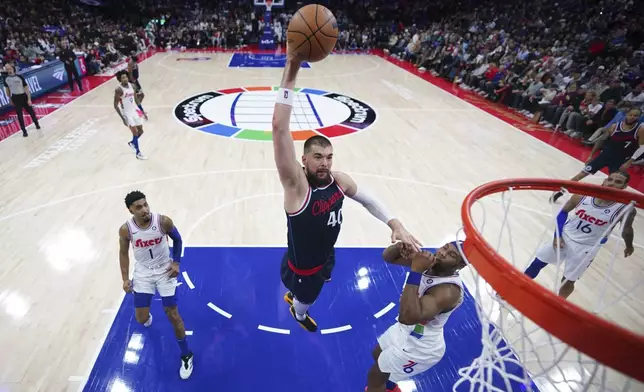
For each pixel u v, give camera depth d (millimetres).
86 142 8398
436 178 7375
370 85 14898
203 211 5988
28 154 7711
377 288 4609
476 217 6105
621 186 3742
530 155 8617
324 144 2111
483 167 7926
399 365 2828
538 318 1578
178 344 3615
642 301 4531
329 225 2277
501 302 2967
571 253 4008
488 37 17766
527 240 5570
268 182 6957
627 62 11969
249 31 24938
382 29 25188
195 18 26422
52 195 6254
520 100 11914
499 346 3232
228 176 7129
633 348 1344
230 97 12461
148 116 10273
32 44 16297
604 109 8953
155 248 3266
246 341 3869
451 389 3459
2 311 4066
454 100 13125
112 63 17312
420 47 19797
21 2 21781
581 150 8977
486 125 10570
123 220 5676
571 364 3510
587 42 14320
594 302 4473
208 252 5086
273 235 5480
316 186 2189
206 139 8883
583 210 3859
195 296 4387
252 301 4355
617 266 5125
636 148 6172
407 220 5965
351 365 3660
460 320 4152
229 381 3457
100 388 3338
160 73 15703
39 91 11828
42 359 3568
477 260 1920
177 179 6949
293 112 11156
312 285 2594
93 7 26984
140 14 27000
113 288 4430
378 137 9414
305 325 3141
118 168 7270
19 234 5289
